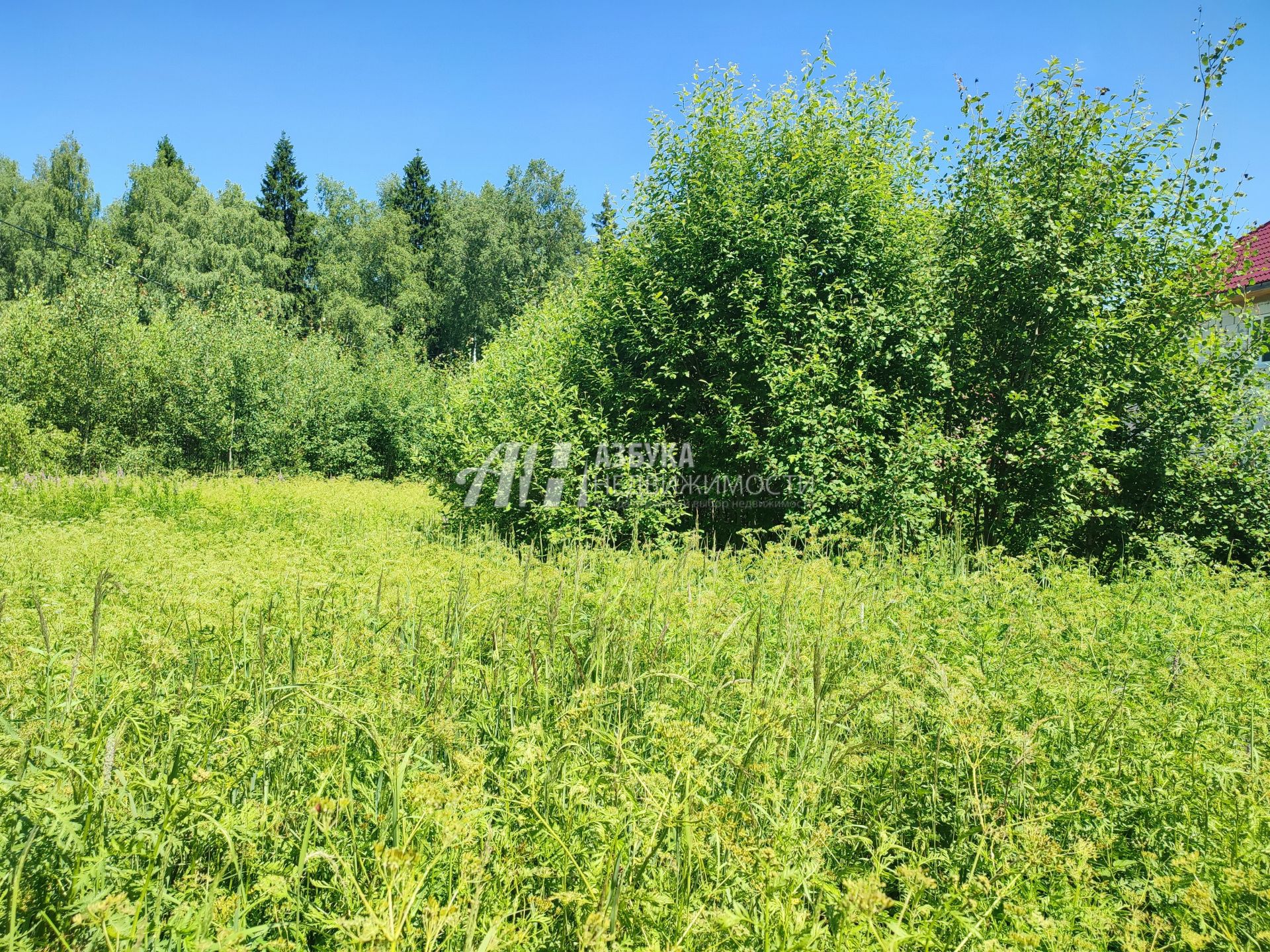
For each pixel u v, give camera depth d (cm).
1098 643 384
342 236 4666
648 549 649
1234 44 787
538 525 855
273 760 235
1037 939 180
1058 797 250
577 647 341
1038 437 800
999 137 877
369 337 3266
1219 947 192
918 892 200
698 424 882
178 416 2027
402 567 446
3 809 183
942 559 655
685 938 173
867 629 378
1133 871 236
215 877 193
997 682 320
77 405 1905
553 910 191
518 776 241
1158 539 808
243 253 3925
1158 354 833
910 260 884
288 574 445
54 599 439
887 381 879
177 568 507
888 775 262
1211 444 828
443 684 294
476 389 1025
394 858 160
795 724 279
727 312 889
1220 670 348
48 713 247
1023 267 824
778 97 913
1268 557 775
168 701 262
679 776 204
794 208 870
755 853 186
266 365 2198
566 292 1152
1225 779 248
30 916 166
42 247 3938
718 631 358
